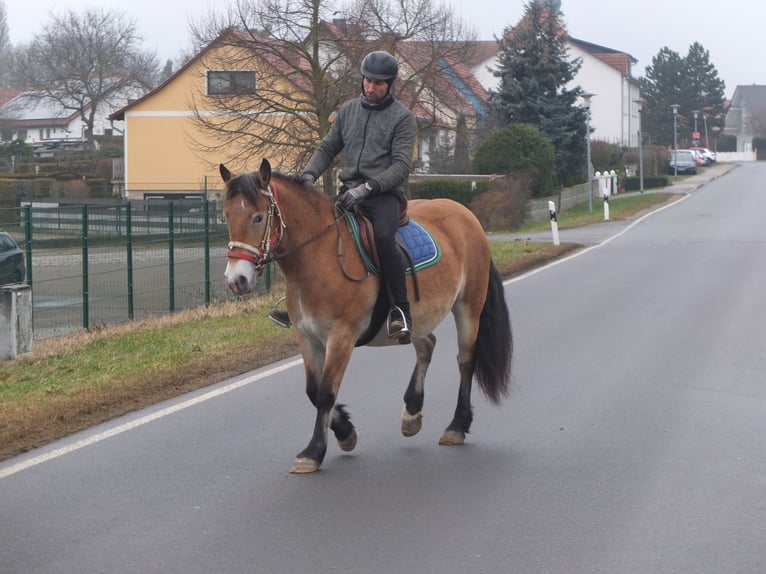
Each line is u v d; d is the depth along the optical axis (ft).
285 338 38.34
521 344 37.19
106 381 30.53
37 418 25.95
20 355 36.22
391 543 17.28
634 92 288.30
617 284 55.16
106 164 166.30
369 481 21.02
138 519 18.57
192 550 16.97
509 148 127.54
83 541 17.42
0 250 47.62
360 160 22.99
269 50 79.82
